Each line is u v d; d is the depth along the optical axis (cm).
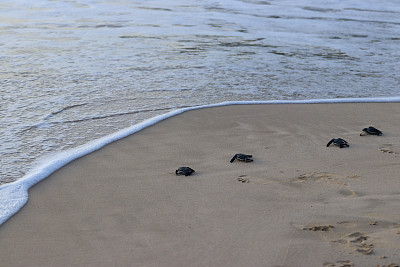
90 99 747
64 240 344
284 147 554
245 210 389
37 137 580
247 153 533
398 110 735
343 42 1353
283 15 1848
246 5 2103
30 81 834
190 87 843
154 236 348
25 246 336
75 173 472
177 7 1964
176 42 1259
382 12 2042
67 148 549
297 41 1344
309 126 640
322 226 355
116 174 470
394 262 304
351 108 740
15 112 669
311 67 1041
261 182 449
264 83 891
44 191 430
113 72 926
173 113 683
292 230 353
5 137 573
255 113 698
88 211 390
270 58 1117
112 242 341
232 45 1251
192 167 490
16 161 505
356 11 2052
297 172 475
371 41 1383
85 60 1018
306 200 407
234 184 444
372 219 368
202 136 593
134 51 1132
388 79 954
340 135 603
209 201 407
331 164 498
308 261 310
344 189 431
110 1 2066
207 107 721
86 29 1409
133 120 659
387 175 467
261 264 309
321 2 2286
